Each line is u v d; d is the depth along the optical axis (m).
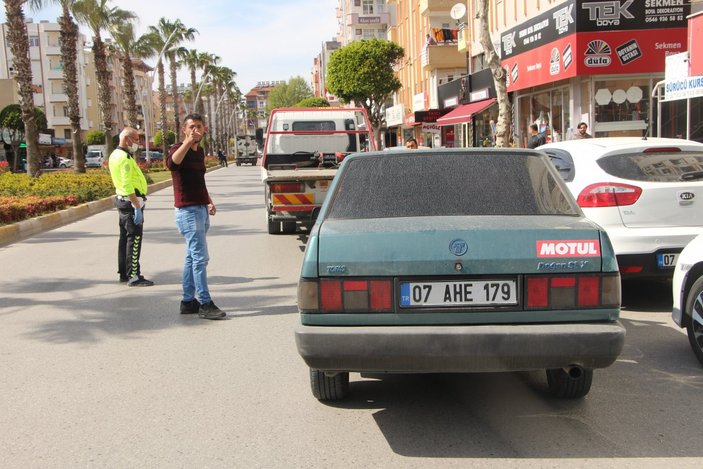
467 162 4.61
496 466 3.66
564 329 3.70
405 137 52.75
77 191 21.03
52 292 8.49
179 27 56.25
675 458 3.72
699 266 5.18
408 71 50.97
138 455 3.88
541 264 3.79
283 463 3.74
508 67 25.64
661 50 19.52
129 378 5.21
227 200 22.47
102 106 34.16
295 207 11.09
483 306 3.79
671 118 20.19
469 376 5.16
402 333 3.69
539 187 4.45
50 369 5.46
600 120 20.48
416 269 3.78
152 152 87.94
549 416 4.34
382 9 92.00
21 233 14.03
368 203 4.36
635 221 6.76
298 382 5.06
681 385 4.87
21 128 51.38
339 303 3.80
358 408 4.54
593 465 3.66
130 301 7.89
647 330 6.33
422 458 3.78
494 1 28.25
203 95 95.62
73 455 3.89
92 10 32.78
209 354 5.79
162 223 16.11
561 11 20.55
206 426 4.27
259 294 8.12
